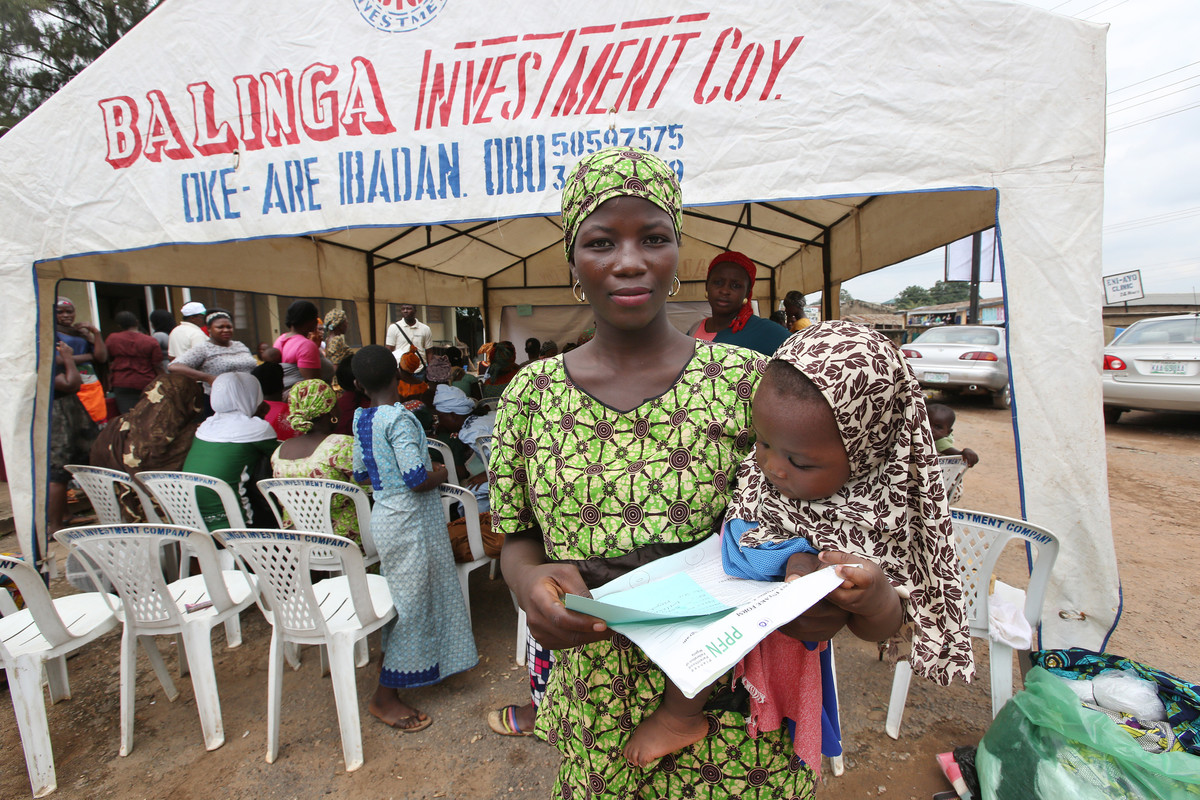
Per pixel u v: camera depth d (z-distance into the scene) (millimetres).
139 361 6148
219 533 2416
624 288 960
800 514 1000
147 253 4410
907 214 4152
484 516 3441
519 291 9688
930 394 12844
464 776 2396
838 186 2674
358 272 6816
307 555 2369
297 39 3152
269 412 4691
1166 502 5484
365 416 2693
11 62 10227
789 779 1138
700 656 796
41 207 3512
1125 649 3154
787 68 2686
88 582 3465
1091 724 1769
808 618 909
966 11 2504
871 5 2584
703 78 2764
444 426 5051
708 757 1102
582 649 1106
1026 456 2561
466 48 2984
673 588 933
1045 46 2451
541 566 1029
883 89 2604
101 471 3568
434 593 2754
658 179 981
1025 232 2504
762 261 7961
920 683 2906
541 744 2559
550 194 2963
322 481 3066
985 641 3246
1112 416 8930
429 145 3062
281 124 3207
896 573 984
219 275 5062
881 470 989
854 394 888
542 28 2898
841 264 5582
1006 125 2504
